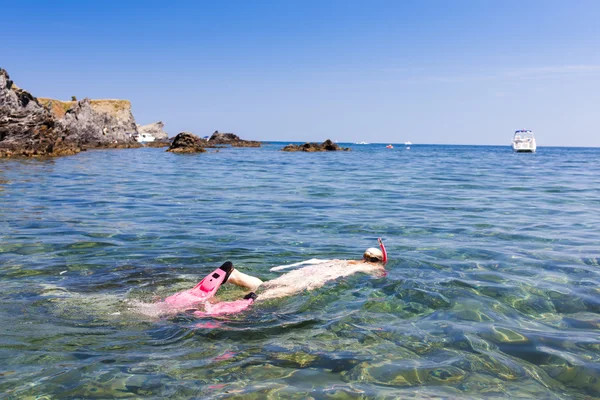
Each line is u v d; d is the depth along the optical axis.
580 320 4.91
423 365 3.88
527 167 35.69
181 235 9.26
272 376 3.68
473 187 19.25
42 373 3.69
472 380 3.63
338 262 6.97
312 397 3.36
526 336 4.48
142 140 118.75
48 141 44.44
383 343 4.32
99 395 3.36
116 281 6.22
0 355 4.00
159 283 6.16
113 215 11.58
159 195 15.85
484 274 6.61
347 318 4.97
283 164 37.06
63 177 21.59
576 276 6.51
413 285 6.10
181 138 58.69
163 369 3.78
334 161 43.06
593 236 9.34
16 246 8.09
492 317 4.99
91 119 70.50
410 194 16.64
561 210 12.90
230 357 4.01
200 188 18.34
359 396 3.38
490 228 10.20
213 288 5.53
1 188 16.48
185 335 4.50
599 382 3.61
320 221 11.03
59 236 8.98
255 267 7.05
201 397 3.35
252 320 4.91
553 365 3.89
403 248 8.26
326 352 4.12
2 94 47.97
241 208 13.10
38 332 4.52
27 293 5.67
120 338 4.41
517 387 3.53
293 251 8.05
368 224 10.67
